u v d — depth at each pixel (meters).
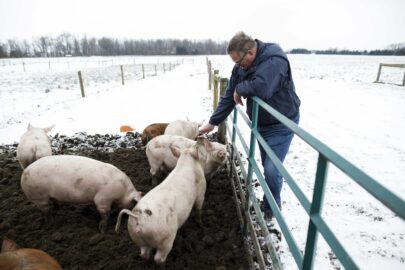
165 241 2.53
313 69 34.03
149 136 5.56
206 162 3.71
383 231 3.46
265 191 2.58
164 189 2.77
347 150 6.02
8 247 2.19
